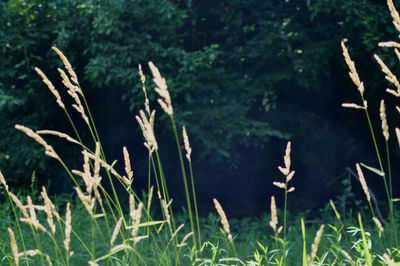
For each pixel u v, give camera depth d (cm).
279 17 672
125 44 636
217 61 687
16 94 675
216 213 738
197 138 652
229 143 657
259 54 645
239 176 774
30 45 688
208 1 689
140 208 185
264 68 674
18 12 657
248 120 644
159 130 718
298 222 609
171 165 754
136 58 621
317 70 672
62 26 654
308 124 737
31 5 655
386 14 607
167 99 178
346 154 769
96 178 212
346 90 726
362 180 210
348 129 766
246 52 662
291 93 714
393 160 771
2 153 677
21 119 696
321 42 663
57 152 714
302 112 734
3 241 430
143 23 646
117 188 749
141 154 753
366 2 611
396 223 548
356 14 608
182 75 626
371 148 777
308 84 664
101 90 706
